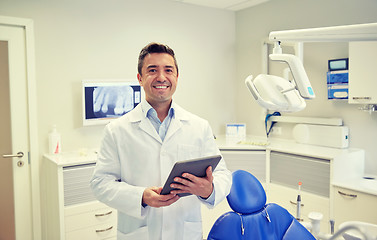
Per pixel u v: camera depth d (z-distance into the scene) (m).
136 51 3.36
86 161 2.58
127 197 1.22
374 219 2.32
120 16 3.24
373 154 2.82
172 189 1.16
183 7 3.65
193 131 1.45
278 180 3.00
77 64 3.02
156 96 1.29
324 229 2.63
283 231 1.62
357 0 2.87
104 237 2.69
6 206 2.77
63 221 2.50
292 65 1.19
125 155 1.36
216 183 1.31
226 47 4.02
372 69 2.48
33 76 2.81
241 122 4.09
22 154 2.80
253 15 3.83
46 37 2.86
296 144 3.23
